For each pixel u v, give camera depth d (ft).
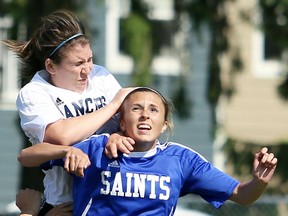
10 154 174.70
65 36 50.42
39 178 112.16
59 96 50.75
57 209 50.62
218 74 133.18
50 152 47.65
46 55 50.85
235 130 186.60
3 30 114.32
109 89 52.95
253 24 133.59
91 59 51.21
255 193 48.37
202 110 176.14
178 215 105.70
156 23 124.16
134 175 48.24
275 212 117.29
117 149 47.78
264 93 187.73
